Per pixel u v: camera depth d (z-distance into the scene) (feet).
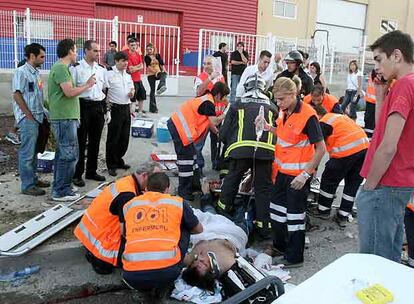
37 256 13.42
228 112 16.20
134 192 12.71
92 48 18.44
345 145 16.71
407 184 9.34
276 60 30.71
